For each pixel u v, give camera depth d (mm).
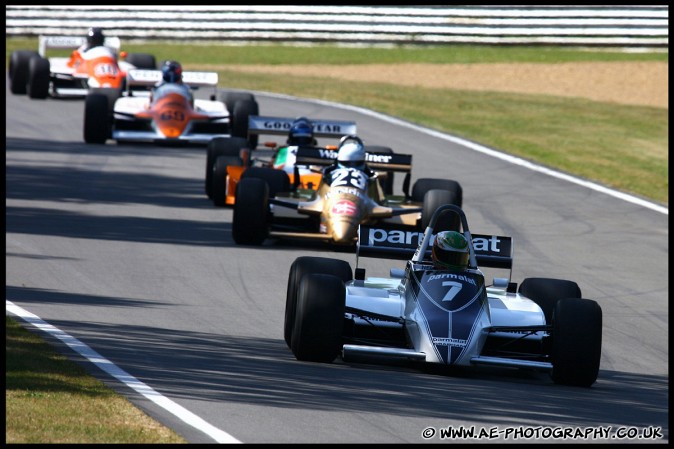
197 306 44375
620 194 81125
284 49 179750
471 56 177750
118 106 90875
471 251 37938
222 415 28234
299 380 32594
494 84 149125
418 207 59281
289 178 61125
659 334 44875
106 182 74562
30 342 35500
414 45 186125
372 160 61562
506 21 187125
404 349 34625
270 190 60000
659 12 186000
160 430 26406
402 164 61875
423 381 33875
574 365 33938
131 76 94062
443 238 37094
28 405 28078
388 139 100688
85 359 33875
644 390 35375
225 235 60125
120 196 70000
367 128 106125
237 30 182875
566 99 136125
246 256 55000
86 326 39094
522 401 31922
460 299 35844
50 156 83312
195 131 92188
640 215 73688
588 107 129875
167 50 172625
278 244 58656
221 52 172875
